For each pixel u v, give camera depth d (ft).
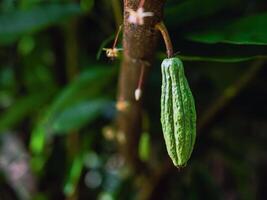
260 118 3.71
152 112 3.60
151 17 1.85
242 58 2.19
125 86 2.53
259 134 4.05
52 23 3.29
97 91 3.22
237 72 3.29
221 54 2.31
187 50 2.32
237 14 2.52
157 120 3.65
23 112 3.89
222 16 2.43
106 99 3.54
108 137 3.36
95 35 3.88
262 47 2.29
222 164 4.58
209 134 3.71
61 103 3.10
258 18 2.28
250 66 3.23
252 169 4.34
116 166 3.98
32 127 4.68
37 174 4.35
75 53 3.84
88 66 3.77
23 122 4.69
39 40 4.23
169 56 1.83
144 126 3.56
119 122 3.01
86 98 3.29
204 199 3.78
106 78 3.06
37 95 3.81
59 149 4.29
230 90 3.30
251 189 4.34
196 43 2.32
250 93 3.49
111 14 3.46
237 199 4.57
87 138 3.97
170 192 3.87
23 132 4.72
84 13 3.34
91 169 4.35
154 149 4.03
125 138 3.07
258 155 4.31
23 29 3.30
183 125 1.79
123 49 2.15
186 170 3.84
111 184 4.05
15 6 3.80
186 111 1.79
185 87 1.80
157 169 3.56
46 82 4.45
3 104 4.76
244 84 3.24
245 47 2.30
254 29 2.23
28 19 3.30
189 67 3.37
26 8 3.49
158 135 3.79
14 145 5.75
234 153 3.95
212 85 3.72
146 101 3.48
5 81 4.58
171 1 2.48
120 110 2.78
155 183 3.57
